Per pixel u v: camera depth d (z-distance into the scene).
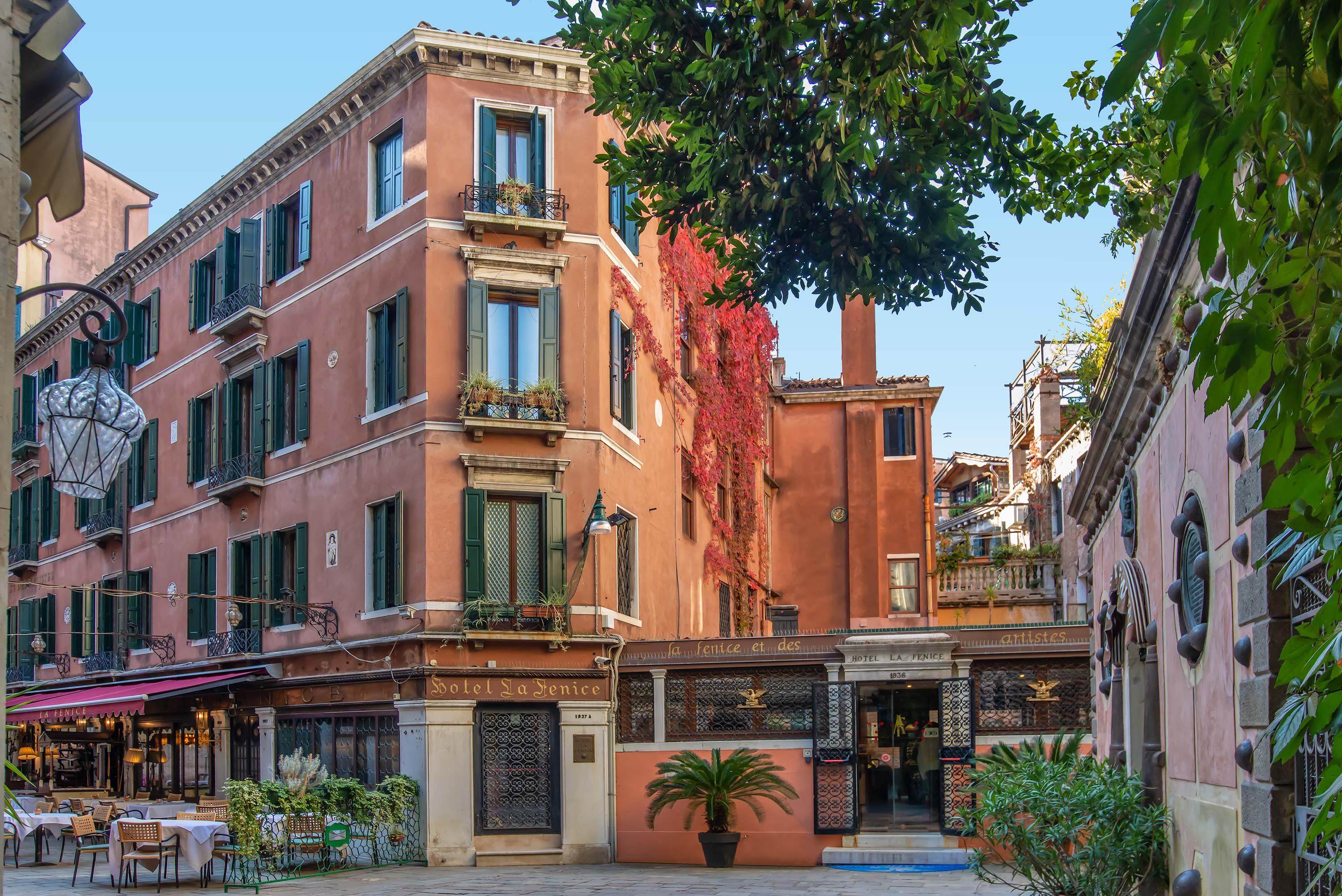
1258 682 6.68
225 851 18.03
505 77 23.69
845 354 37.00
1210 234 3.29
